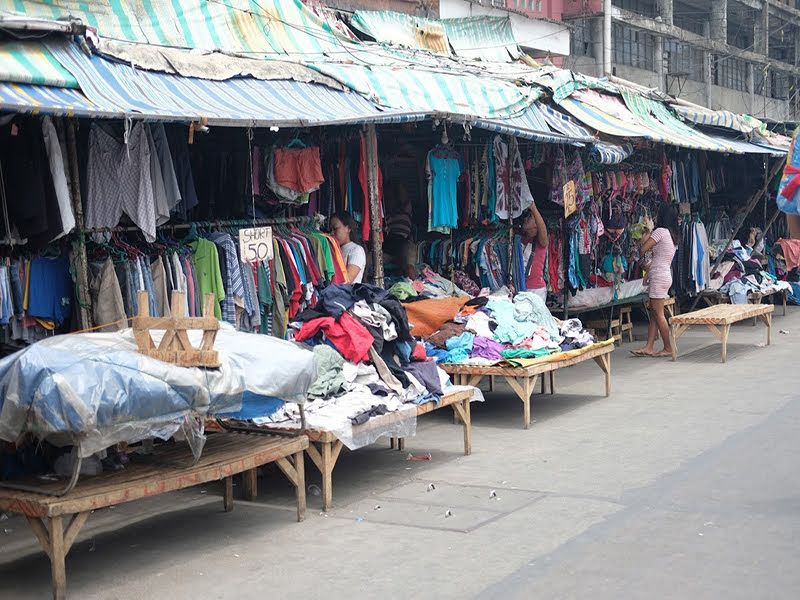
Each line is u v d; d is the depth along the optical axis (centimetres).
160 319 525
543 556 525
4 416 484
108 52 757
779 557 508
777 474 673
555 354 916
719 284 1653
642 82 3469
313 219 927
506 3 2414
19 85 640
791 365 1166
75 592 499
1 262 665
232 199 889
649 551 526
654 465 717
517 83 1221
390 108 955
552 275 1288
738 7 4191
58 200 659
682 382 1083
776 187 1916
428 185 1064
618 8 3206
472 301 998
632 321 1717
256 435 631
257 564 533
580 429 863
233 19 1018
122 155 719
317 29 1160
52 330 709
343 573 514
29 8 834
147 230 727
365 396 696
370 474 733
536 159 1227
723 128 1728
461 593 477
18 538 604
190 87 801
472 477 710
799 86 4838
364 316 739
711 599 454
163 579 514
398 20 1552
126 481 516
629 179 1448
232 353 564
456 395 766
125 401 484
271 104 834
